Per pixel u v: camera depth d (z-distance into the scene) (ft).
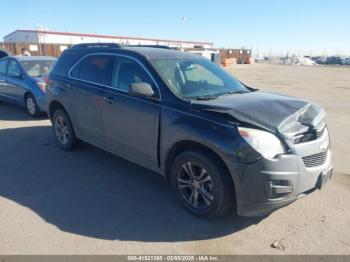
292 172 10.37
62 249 10.13
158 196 13.66
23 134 22.77
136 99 13.60
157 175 15.79
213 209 11.37
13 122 26.58
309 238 10.85
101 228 11.31
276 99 12.93
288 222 11.80
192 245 10.48
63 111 18.62
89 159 17.81
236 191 10.65
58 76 18.62
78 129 17.63
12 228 11.20
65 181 15.03
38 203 12.97
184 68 14.32
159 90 12.89
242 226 11.55
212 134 10.82
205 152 11.32
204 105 11.48
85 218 11.92
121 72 14.79
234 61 185.68
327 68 161.27
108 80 15.34
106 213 12.29
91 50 16.97
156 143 12.96
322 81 75.61
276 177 10.19
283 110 11.54
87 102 16.33
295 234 11.07
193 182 11.93
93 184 14.74
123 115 14.23
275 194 10.34
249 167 10.24
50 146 20.04
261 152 10.14
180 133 11.68
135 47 15.96
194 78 14.14
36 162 17.34
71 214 12.17
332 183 15.07
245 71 118.62
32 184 14.70
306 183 10.83
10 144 20.44
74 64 17.69
